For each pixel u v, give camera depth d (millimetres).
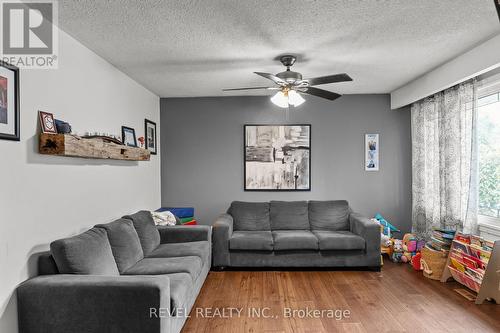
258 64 3637
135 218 3451
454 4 2340
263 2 2273
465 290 3436
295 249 4098
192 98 5332
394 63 3678
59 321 2094
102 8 2330
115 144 3209
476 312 2932
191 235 3902
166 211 4512
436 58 3516
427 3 2318
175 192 5371
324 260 4098
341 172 5266
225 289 3502
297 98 3316
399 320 2785
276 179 5289
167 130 5352
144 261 3078
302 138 5266
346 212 4797
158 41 2951
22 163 2180
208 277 3896
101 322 2074
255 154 5293
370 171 5246
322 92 3553
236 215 4820
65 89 2703
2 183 2008
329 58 3467
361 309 3000
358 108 5238
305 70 3902
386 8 2381
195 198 5363
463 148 3783
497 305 3078
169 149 5355
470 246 3344
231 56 3367
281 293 3385
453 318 2820
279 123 5289
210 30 2727
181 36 2848
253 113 5293
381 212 5250
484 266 3141
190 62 3549
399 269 4172
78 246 2365
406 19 2564
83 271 2318
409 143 5195
